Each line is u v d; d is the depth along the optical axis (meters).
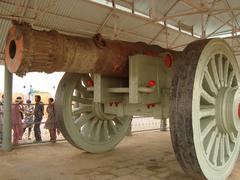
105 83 3.99
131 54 3.85
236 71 3.82
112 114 5.07
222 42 3.38
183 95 2.82
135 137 7.39
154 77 3.83
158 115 3.95
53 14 6.04
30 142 6.47
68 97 4.89
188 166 2.91
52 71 3.16
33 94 21.02
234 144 3.60
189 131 2.76
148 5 6.88
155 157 4.96
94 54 3.43
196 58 2.92
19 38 2.79
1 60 6.33
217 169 3.17
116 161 4.67
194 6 5.44
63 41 3.11
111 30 7.29
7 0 5.34
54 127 6.55
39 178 3.75
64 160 4.77
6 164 4.51
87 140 5.13
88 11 6.38
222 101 3.24
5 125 5.62
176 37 9.06
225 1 6.54
